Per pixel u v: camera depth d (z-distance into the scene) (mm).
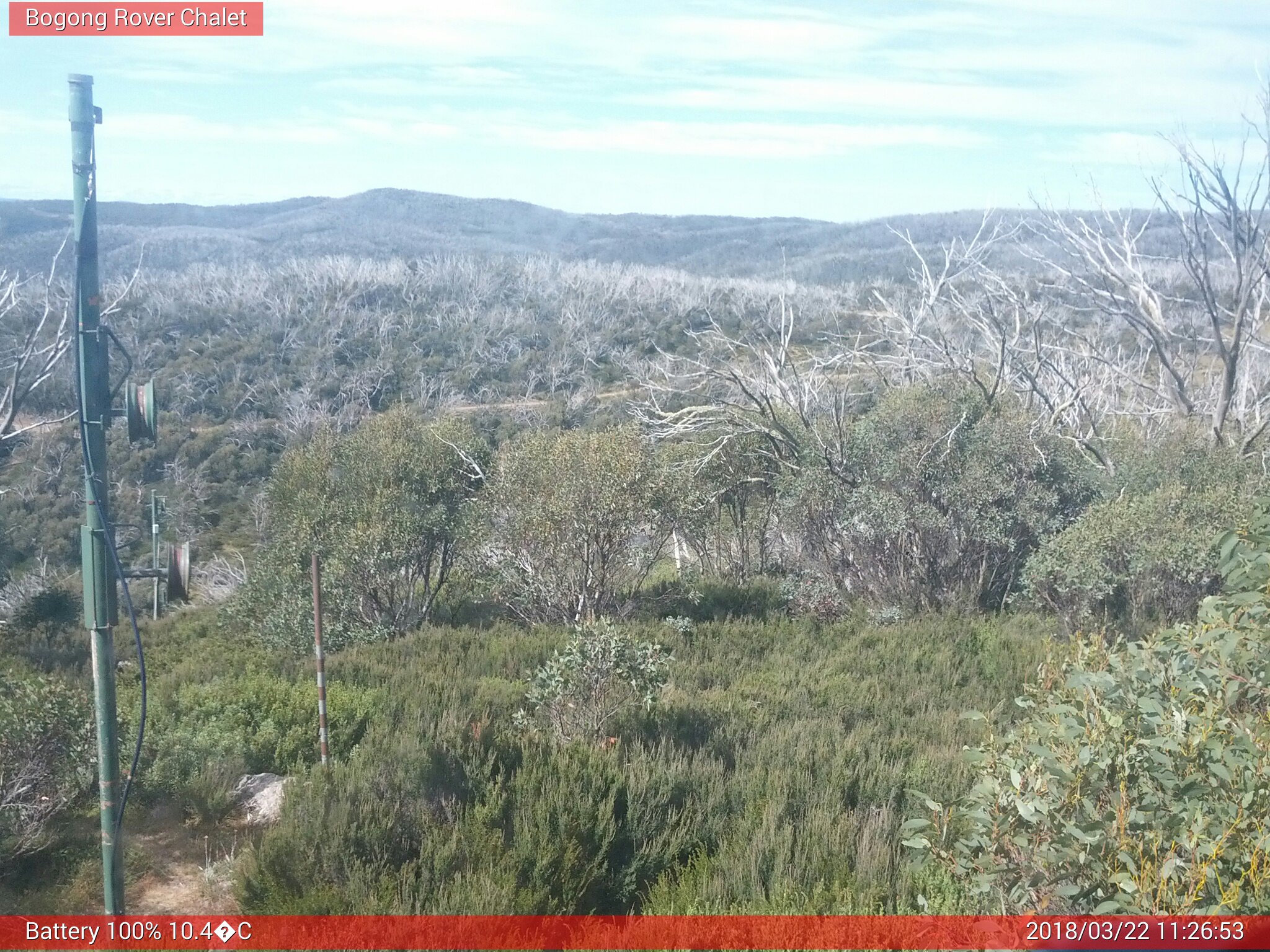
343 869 5668
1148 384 21141
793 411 18219
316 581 7180
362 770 6449
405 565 15305
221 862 6562
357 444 16391
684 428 18234
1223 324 21969
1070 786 4227
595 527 14867
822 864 5734
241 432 34781
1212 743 4059
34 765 6594
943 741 8789
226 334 42719
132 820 7066
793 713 9570
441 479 15977
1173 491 12523
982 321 20516
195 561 26125
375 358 43750
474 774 6512
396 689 10047
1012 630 13062
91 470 4898
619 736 8062
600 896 5895
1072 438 15711
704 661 12305
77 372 4859
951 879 5055
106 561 4945
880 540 15195
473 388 42750
